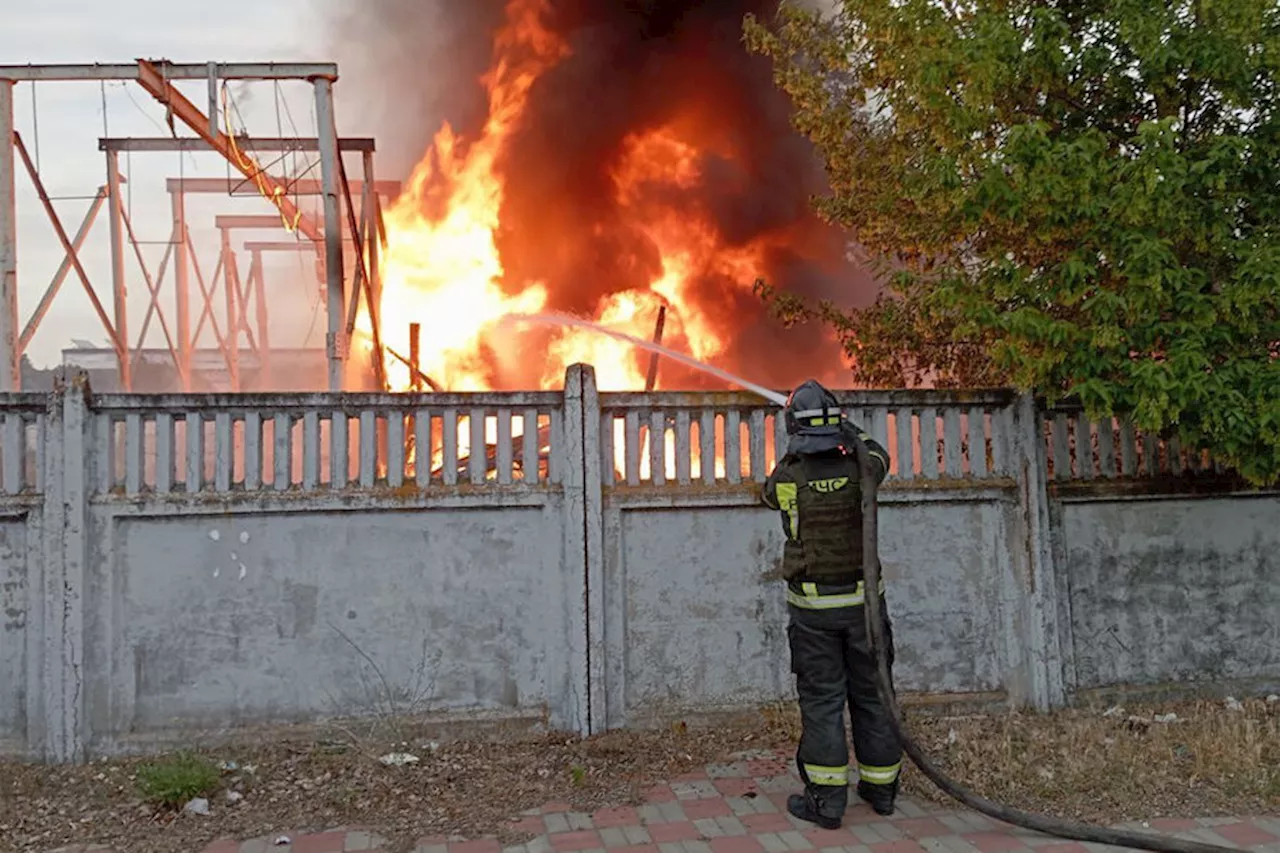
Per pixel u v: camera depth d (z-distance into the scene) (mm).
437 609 5219
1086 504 5820
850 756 5125
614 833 4066
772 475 4387
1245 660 5949
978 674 5715
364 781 4629
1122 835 3807
